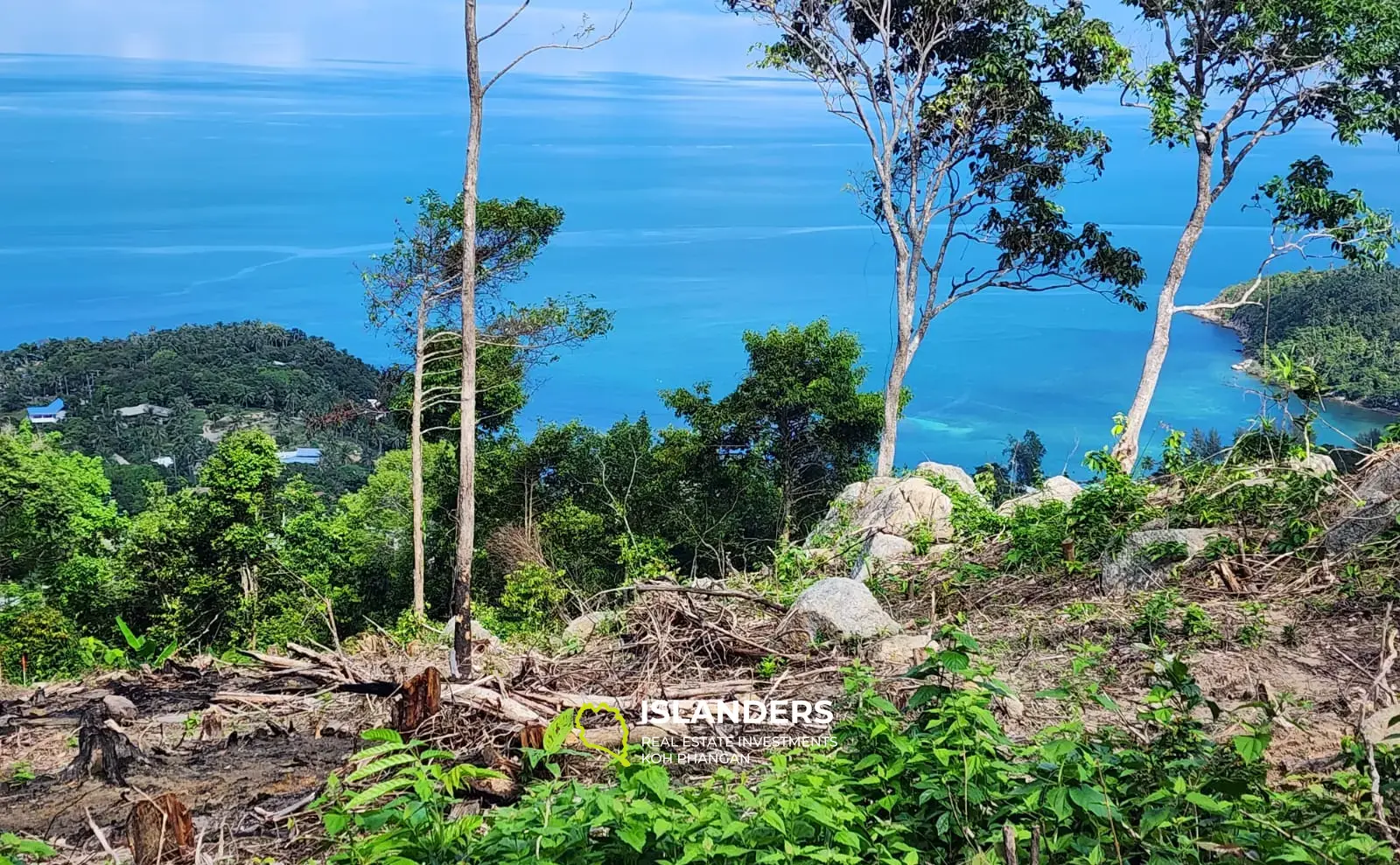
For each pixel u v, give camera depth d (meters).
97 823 4.89
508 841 3.32
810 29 22.80
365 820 3.44
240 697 6.78
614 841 3.35
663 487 30.47
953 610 8.21
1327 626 6.47
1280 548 7.52
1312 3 19.44
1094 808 3.42
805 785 3.67
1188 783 3.70
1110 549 8.07
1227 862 3.31
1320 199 20.28
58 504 35.22
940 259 23.58
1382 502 7.27
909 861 3.32
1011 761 4.31
